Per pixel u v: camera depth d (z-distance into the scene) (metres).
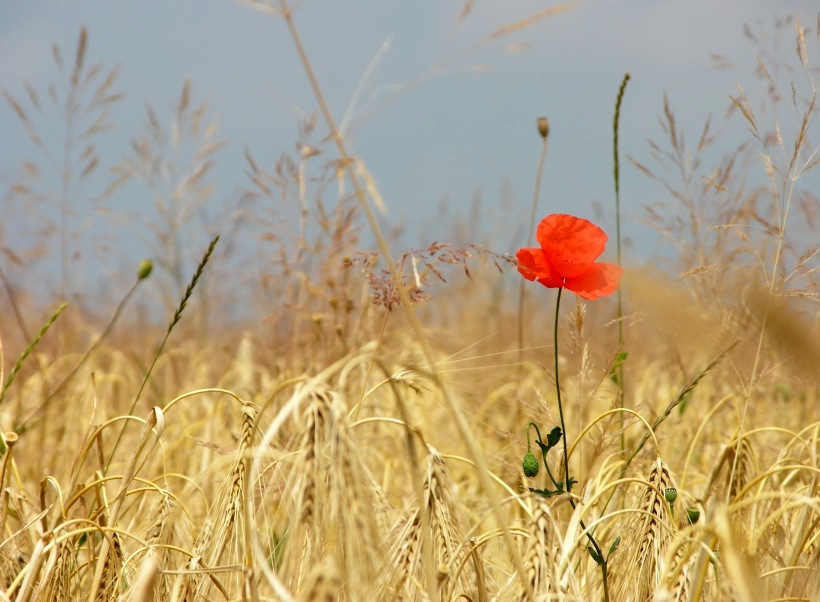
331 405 1.86
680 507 2.06
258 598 1.88
